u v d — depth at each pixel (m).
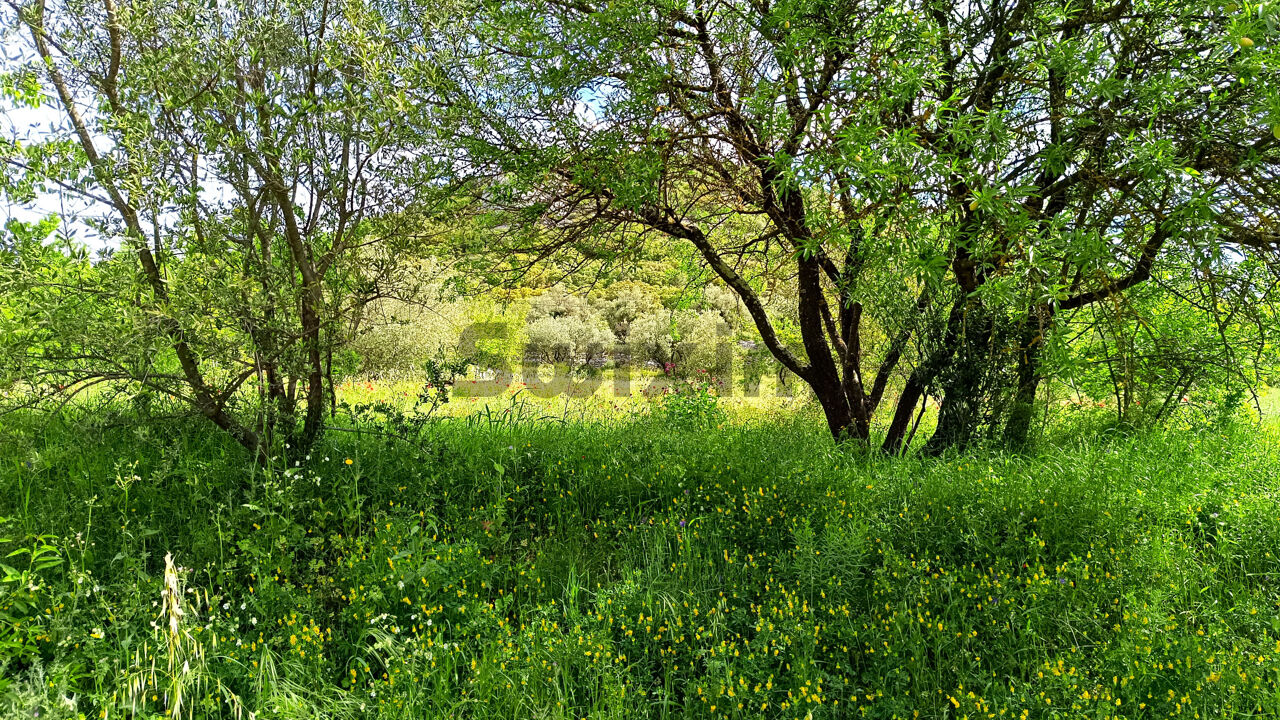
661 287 21.61
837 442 6.84
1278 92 3.36
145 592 3.50
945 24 4.88
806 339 6.81
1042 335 4.01
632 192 5.14
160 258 4.57
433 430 6.34
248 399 5.68
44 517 4.08
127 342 4.28
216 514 4.30
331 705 2.97
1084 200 4.31
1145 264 4.62
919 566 3.87
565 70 4.91
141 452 5.50
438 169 5.30
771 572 4.06
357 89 4.88
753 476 5.19
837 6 4.84
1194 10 4.05
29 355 4.54
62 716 2.61
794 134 5.19
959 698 2.96
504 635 3.37
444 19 5.04
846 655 3.29
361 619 3.51
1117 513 4.45
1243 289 4.61
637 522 4.86
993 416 6.62
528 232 6.25
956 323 6.33
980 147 3.69
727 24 5.30
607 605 3.55
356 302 5.39
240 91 4.74
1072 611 3.52
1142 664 3.01
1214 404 7.61
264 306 4.85
